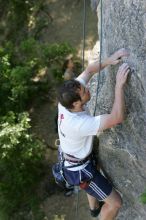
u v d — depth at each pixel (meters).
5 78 11.21
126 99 4.54
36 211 11.40
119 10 4.52
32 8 14.27
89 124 4.38
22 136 10.58
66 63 11.07
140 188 5.11
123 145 4.81
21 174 11.19
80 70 11.20
